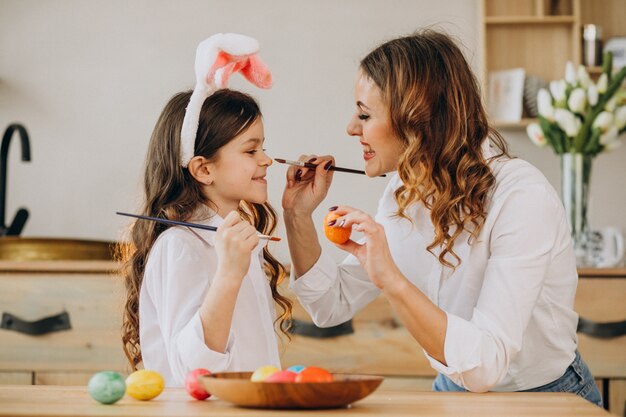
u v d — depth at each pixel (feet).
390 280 4.67
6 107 11.28
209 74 5.38
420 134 5.47
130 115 11.22
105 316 8.72
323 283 6.34
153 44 11.27
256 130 6.15
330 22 11.14
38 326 8.76
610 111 9.48
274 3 11.19
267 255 7.09
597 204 10.94
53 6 11.32
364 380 3.85
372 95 5.59
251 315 5.94
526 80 10.78
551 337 5.49
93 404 4.06
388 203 6.10
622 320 8.39
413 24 11.08
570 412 3.86
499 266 5.04
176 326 5.24
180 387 5.19
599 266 9.28
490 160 5.53
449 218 5.41
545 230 5.10
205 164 6.04
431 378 8.41
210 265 5.76
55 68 11.29
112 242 9.32
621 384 8.38
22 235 11.13
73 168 11.20
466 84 5.59
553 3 10.95
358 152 11.03
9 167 11.22
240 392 3.78
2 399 4.19
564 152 9.55
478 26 10.96
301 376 3.89
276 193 10.98
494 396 4.48
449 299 5.71
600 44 10.82
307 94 11.09
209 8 11.23
